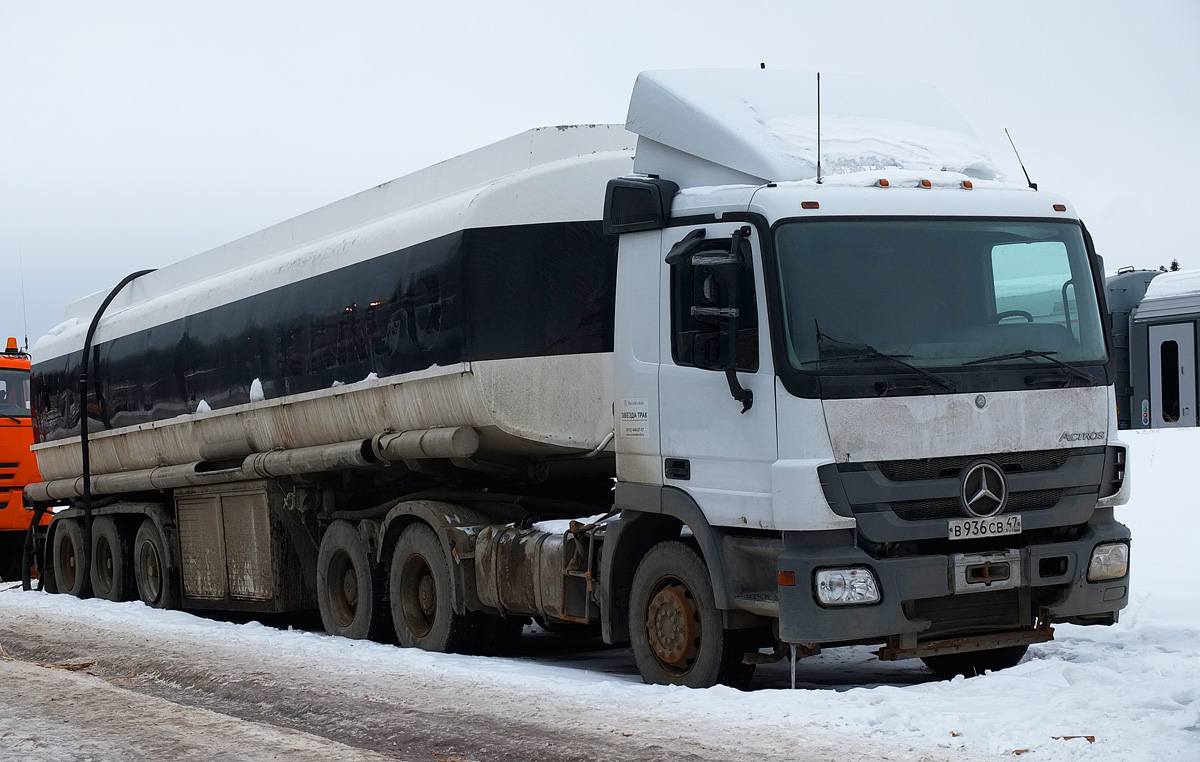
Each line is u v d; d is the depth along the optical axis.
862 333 7.61
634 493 8.65
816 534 7.46
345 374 11.80
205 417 14.47
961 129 9.16
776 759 5.97
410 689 8.58
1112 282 26.72
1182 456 17.16
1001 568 7.74
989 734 6.20
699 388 8.10
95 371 17.44
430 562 10.88
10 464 21.20
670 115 8.73
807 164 8.05
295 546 13.34
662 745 6.36
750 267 7.73
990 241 8.03
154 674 10.12
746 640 8.07
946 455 7.63
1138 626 9.90
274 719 8.06
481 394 9.84
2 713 8.12
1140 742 5.89
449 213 10.27
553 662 10.70
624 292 8.78
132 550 16.97
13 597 18.20
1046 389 7.93
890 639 7.60
